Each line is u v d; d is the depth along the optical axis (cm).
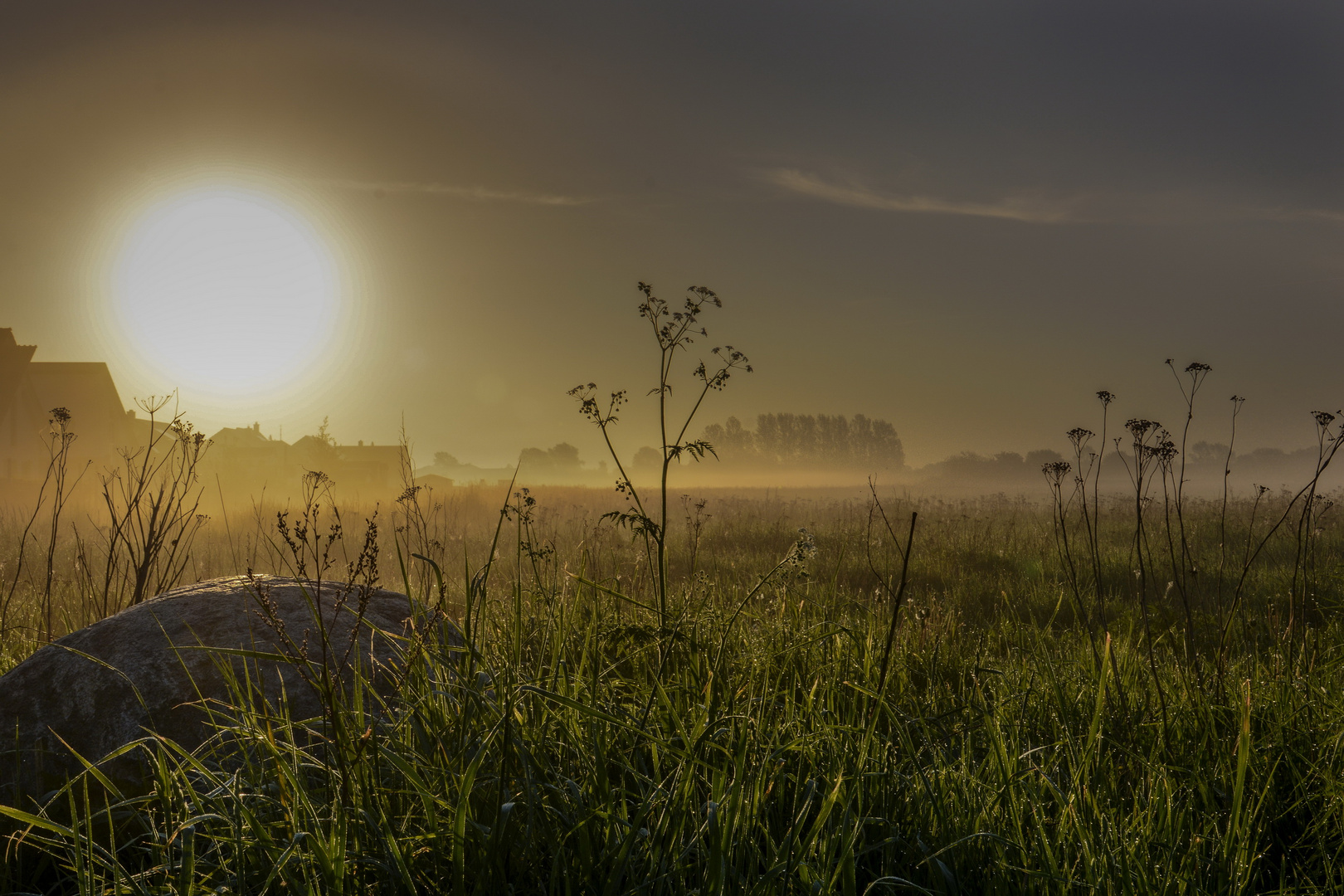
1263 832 242
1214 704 323
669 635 297
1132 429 384
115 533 537
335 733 205
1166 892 201
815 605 435
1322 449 378
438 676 258
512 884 199
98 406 4044
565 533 1213
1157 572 885
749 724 262
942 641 449
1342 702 321
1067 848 218
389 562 953
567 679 289
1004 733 304
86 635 304
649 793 230
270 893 198
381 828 198
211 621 303
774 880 190
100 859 208
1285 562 947
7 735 264
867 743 246
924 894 204
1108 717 319
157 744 260
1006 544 1182
